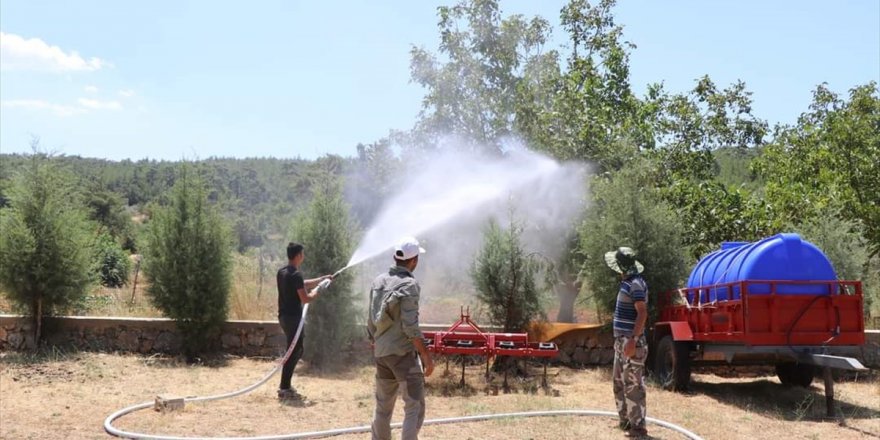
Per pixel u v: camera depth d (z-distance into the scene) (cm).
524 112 1667
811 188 1736
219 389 1005
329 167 1309
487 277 1220
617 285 1220
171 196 1316
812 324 908
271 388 1023
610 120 1634
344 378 1131
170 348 1323
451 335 1050
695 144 1728
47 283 1284
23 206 1301
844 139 1797
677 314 1095
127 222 4100
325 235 1235
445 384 1057
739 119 1739
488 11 1827
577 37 1788
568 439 732
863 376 1198
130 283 2631
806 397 991
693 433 758
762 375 1227
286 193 6688
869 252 1669
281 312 958
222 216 1336
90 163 9275
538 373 1182
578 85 1705
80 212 1375
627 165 1369
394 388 629
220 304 1305
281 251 2050
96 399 905
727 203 1512
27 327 1314
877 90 1967
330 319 1217
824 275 927
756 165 1972
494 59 1830
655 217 1216
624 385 754
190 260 1279
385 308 606
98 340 1330
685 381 1028
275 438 703
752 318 900
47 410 831
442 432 758
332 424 789
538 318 1262
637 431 743
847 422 839
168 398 838
